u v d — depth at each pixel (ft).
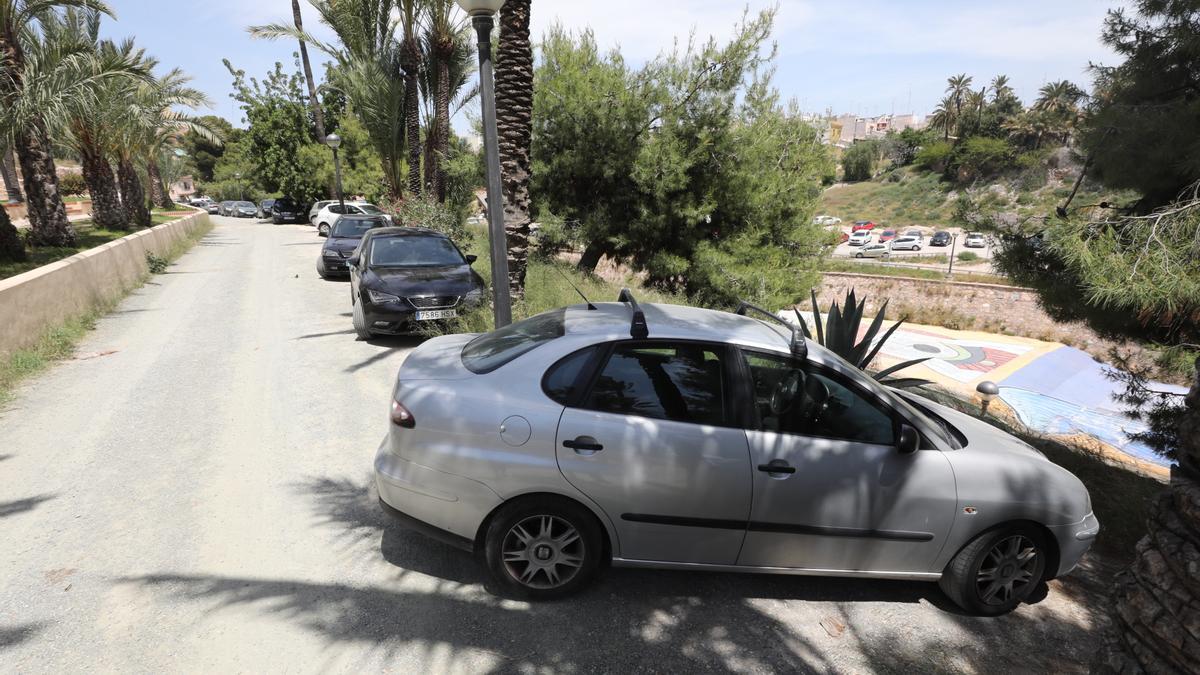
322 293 43.47
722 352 11.18
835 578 12.49
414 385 11.23
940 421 12.41
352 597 11.03
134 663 9.33
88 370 23.93
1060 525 11.41
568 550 11.12
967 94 327.47
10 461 15.99
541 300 31.89
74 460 16.12
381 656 9.70
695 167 44.34
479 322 27.25
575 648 10.08
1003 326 117.29
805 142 47.06
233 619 10.36
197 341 28.84
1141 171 14.64
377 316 27.66
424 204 58.65
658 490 10.59
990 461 11.33
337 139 73.72
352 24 66.69
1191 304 12.16
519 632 10.37
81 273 32.04
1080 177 16.26
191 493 14.57
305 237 97.04
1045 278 17.24
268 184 138.92
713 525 10.80
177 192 290.76
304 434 18.15
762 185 44.96
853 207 311.47
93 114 50.24
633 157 43.47
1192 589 6.09
